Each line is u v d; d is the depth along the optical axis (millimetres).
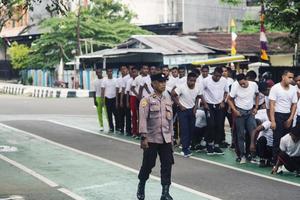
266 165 12023
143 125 8664
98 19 47250
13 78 60688
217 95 13547
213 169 11703
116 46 41938
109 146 15102
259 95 13352
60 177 10766
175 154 13695
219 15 49812
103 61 39812
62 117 23484
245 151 12820
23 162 12477
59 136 17219
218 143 13695
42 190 9594
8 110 27000
